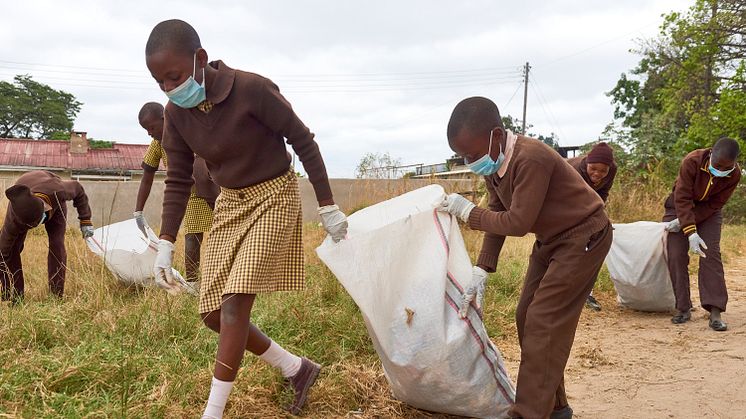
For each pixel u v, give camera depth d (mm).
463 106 2826
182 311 4230
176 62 2516
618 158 21578
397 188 11398
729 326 5234
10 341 3619
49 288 5238
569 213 2863
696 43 23688
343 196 16781
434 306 2943
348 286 2871
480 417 3064
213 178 2922
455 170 15938
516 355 4312
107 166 31000
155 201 15586
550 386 2803
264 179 2797
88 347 3537
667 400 3504
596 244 2879
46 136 55875
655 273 5684
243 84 2664
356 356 3922
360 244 2930
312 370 3154
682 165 5238
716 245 5254
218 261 2811
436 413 3189
